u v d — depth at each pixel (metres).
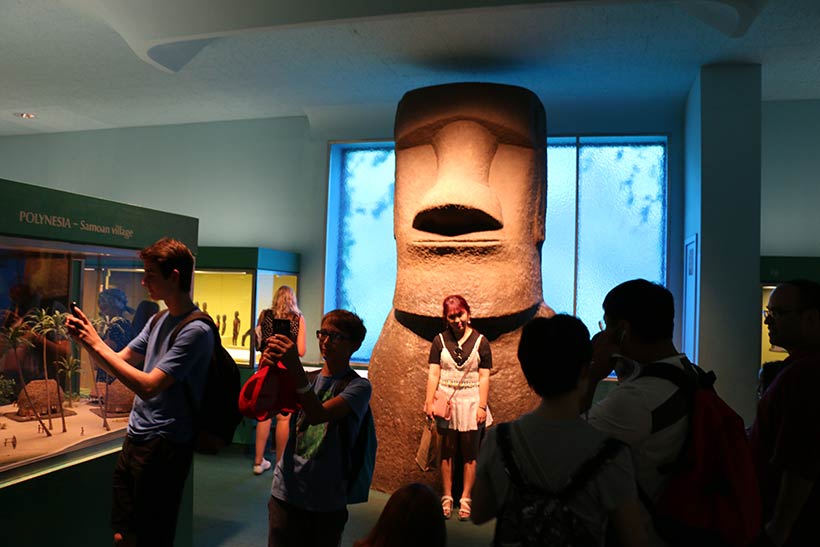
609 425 1.86
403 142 5.86
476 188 5.37
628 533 1.62
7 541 2.88
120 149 9.02
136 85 7.14
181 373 2.68
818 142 6.99
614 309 2.04
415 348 5.60
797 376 2.19
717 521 1.75
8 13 5.31
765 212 7.06
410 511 1.64
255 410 2.50
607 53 5.95
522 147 5.71
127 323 3.56
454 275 5.47
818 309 2.39
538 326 1.74
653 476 1.83
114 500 2.78
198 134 8.68
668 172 7.05
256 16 5.00
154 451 2.71
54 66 6.54
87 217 3.24
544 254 7.39
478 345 4.88
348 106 7.74
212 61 6.37
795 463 2.12
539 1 4.51
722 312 5.96
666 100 6.98
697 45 5.66
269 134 8.38
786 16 5.03
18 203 2.87
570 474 1.62
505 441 1.71
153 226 3.73
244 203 8.45
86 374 3.32
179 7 5.09
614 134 7.14
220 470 5.99
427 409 4.91
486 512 1.79
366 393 2.69
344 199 8.08
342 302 8.05
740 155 6.06
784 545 2.24
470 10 4.70
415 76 6.75
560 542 1.58
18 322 2.93
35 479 3.02
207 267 6.85
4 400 2.92
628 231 7.21
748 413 5.87
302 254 8.13
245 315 6.81
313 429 2.66
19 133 9.40
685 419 1.84
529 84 6.88
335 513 2.64
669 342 2.02
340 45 5.91
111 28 5.59
